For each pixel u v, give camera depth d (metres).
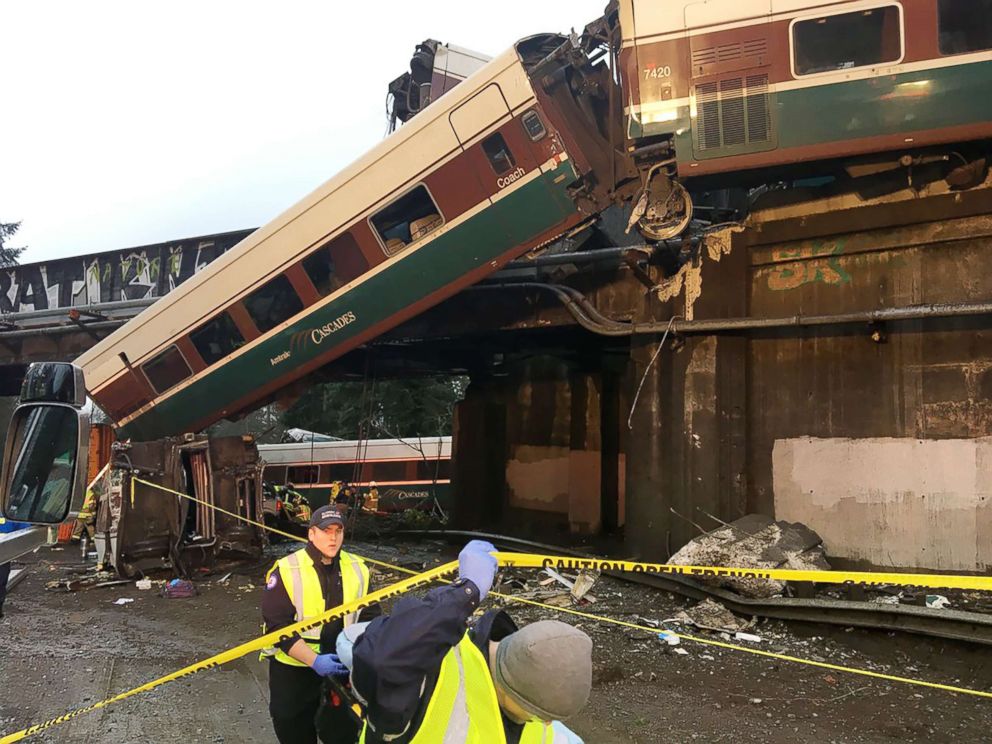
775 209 9.63
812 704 5.45
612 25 9.55
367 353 16.89
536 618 7.81
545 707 1.75
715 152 8.51
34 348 18.22
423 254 10.54
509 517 17.02
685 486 9.76
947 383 8.41
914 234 8.65
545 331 15.13
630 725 5.09
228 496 11.43
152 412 12.73
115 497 10.38
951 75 7.73
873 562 8.65
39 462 3.39
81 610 8.80
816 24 8.13
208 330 12.12
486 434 17.23
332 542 3.21
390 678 1.82
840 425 9.02
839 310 9.10
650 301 10.75
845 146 8.14
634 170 9.67
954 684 5.84
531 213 9.94
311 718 3.26
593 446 15.61
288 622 3.16
